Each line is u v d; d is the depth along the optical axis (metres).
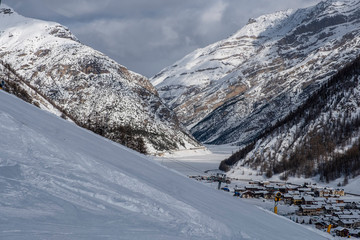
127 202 9.12
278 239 12.33
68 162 11.12
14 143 10.77
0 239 4.70
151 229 7.44
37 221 5.98
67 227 6.05
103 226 6.71
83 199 8.31
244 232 11.05
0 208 6.11
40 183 8.35
